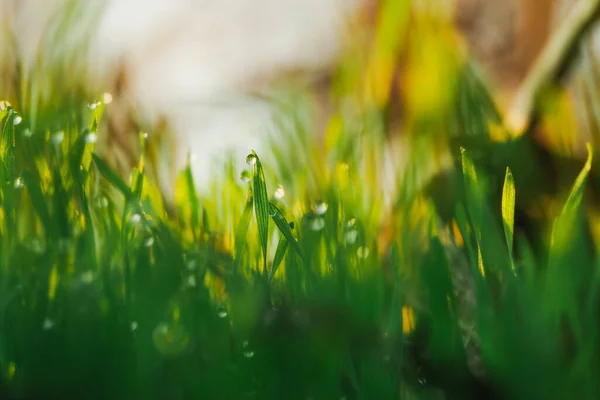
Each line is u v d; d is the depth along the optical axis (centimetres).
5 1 92
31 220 39
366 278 36
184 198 43
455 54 69
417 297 38
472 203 37
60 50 68
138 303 34
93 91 66
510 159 55
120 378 33
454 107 63
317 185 49
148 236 37
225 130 88
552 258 36
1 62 60
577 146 61
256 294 35
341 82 75
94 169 41
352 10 91
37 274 35
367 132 57
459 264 40
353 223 40
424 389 35
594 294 35
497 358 34
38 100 54
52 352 33
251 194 36
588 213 48
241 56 135
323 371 33
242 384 33
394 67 72
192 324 34
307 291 35
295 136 62
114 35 134
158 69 130
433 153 57
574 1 116
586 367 34
